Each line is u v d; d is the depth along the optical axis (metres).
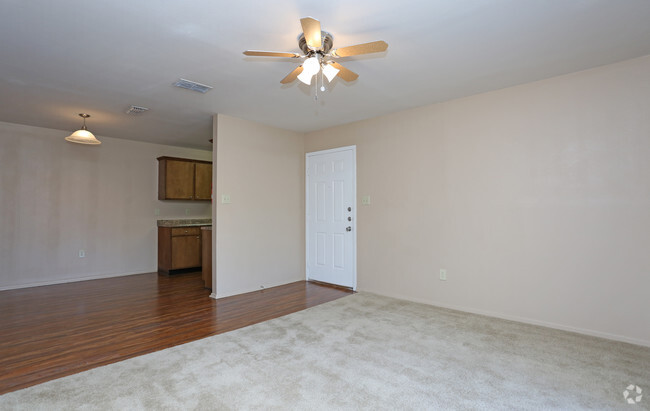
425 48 2.52
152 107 3.90
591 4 1.99
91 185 5.37
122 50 2.52
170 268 5.67
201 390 2.04
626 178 2.74
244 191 4.45
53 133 5.02
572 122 2.98
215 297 4.14
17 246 4.73
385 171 4.25
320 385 2.09
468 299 3.56
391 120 4.20
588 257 2.90
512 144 3.29
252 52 2.17
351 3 1.97
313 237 5.14
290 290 4.55
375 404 1.89
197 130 5.04
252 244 4.54
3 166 4.62
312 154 5.14
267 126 4.76
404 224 4.06
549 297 3.08
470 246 3.55
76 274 5.21
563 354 2.51
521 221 3.24
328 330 3.03
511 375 2.21
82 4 1.94
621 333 2.75
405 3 1.97
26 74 2.95
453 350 2.59
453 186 3.67
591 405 1.87
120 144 5.68
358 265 4.54
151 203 6.04
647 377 2.17
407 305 3.80
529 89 3.20
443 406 1.87
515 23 2.19
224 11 2.04
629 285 2.72
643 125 2.67
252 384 2.11
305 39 2.12
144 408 1.85
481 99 3.49
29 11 2.00
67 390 2.04
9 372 2.27
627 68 2.74
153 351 2.60
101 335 2.94
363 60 2.71
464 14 2.09
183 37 2.34
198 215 6.74
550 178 3.08
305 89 3.35
